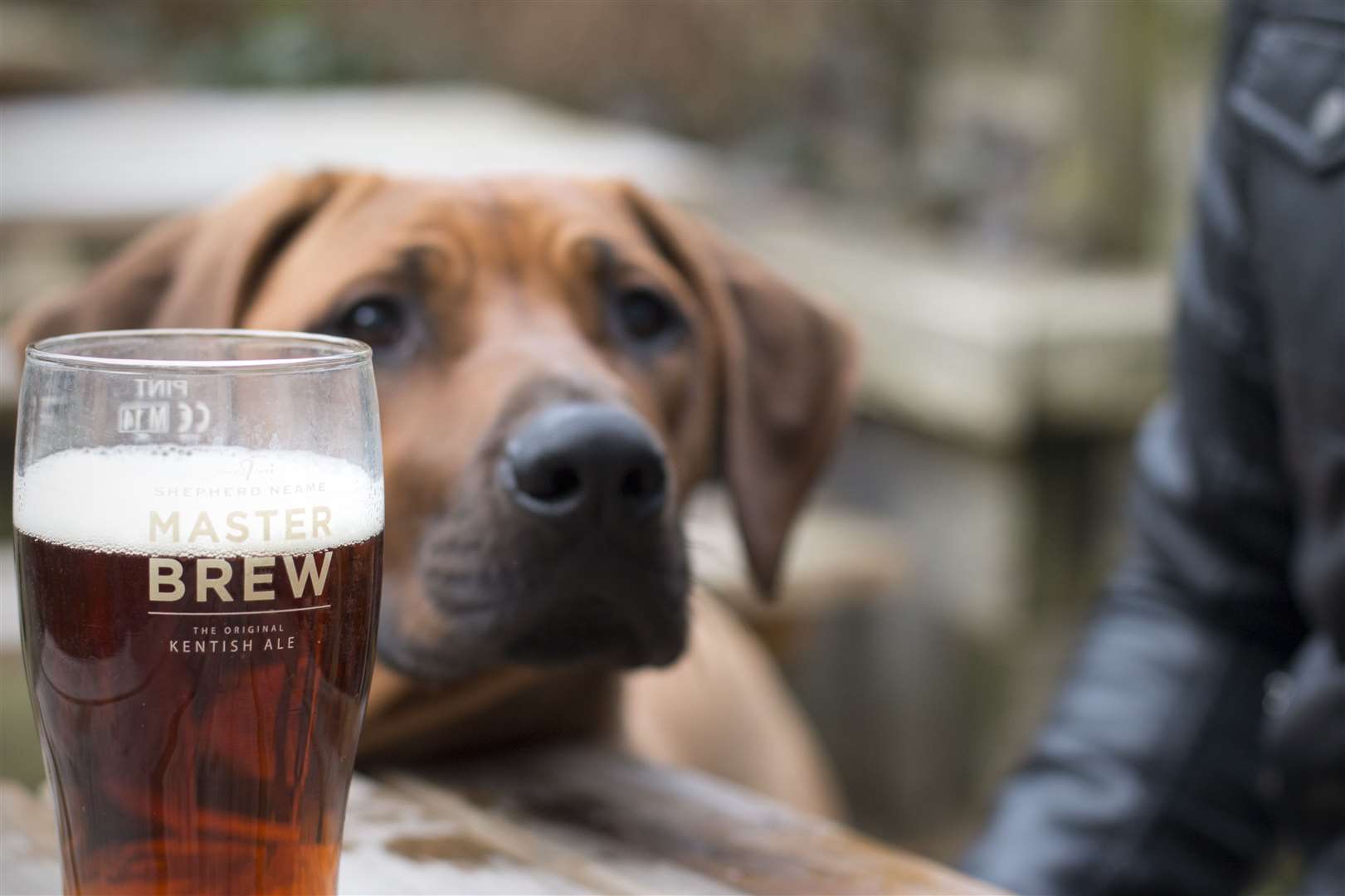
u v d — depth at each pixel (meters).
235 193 1.64
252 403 0.71
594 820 1.14
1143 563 1.62
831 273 4.75
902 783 4.55
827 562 3.46
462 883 0.98
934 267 4.71
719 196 4.38
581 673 1.40
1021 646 4.29
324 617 0.73
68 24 8.64
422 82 8.20
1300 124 1.35
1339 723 1.32
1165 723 1.54
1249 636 1.56
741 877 1.01
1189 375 1.53
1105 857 1.52
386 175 1.58
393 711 1.36
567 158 4.38
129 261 1.62
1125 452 4.34
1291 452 1.38
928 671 4.49
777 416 1.72
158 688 0.70
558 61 7.12
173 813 0.71
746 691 2.27
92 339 0.79
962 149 5.45
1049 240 4.91
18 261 3.46
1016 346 4.11
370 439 0.77
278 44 8.27
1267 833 1.57
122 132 4.80
